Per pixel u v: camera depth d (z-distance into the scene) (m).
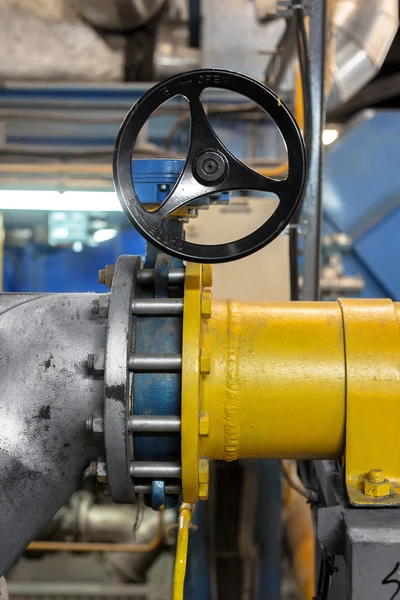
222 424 0.80
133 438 0.79
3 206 1.75
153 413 0.78
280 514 1.94
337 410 0.79
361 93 3.78
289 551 2.07
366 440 0.78
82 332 0.81
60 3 2.45
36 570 2.61
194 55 2.45
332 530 0.77
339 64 2.27
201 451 0.82
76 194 1.68
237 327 0.82
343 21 2.18
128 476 0.76
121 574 2.20
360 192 2.93
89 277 3.00
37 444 0.78
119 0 2.28
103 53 2.48
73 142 2.56
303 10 1.28
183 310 0.76
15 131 2.55
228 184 0.74
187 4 2.53
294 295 1.41
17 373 0.79
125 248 2.81
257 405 0.79
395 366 0.78
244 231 1.98
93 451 0.81
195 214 0.84
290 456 0.84
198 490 0.78
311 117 1.30
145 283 0.83
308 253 1.40
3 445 0.77
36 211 2.81
